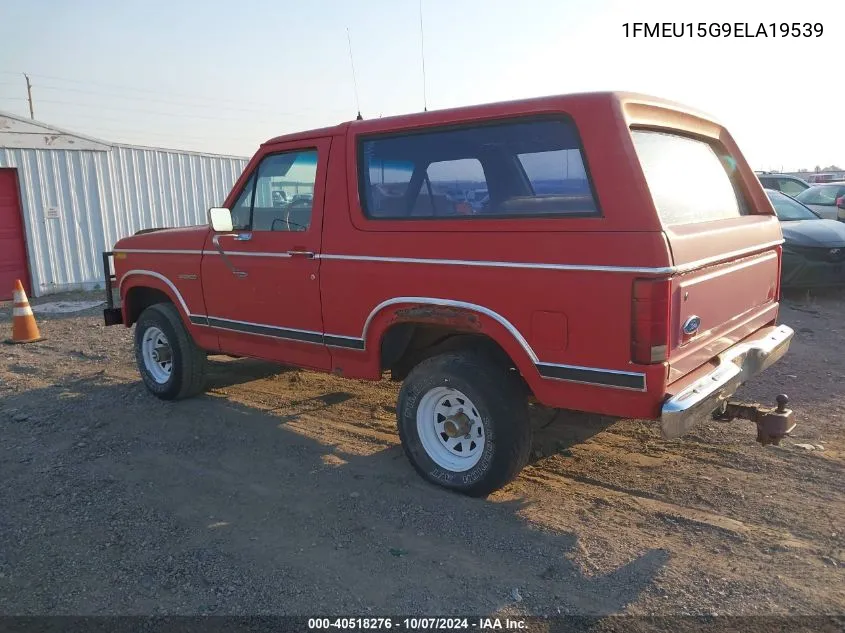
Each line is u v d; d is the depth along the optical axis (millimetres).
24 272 13703
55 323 10617
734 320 4102
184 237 5676
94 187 14391
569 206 3527
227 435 5254
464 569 3373
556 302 3527
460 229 3875
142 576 3377
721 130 4645
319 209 4602
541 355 3627
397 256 4156
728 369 3771
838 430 4977
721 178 4582
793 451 4625
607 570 3336
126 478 4523
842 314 8867
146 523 3902
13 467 4750
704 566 3340
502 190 3820
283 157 4922
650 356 3262
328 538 3695
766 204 4828
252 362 7457
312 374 6953
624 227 3293
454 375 3959
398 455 4777
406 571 3369
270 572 3381
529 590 3195
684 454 4660
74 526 3889
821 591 3119
